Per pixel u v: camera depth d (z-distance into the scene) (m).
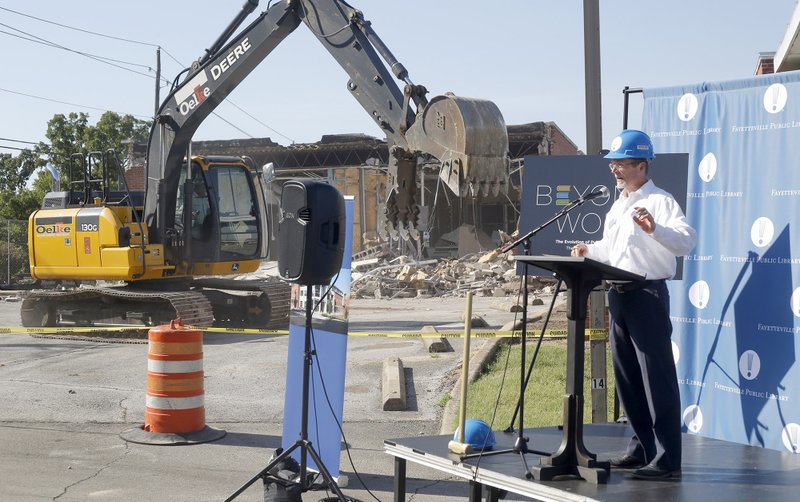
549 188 9.58
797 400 7.52
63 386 14.92
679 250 6.15
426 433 11.67
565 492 5.78
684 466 6.57
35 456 10.48
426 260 47.38
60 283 24.14
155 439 11.15
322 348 9.21
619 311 6.55
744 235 8.09
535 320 20.58
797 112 7.76
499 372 14.67
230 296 23.61
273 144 56.12
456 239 54.03
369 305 32.66
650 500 5.60
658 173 8.43
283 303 23.47
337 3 15.55
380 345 19.02
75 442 11.21
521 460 6.57
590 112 9.90
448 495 9.02
